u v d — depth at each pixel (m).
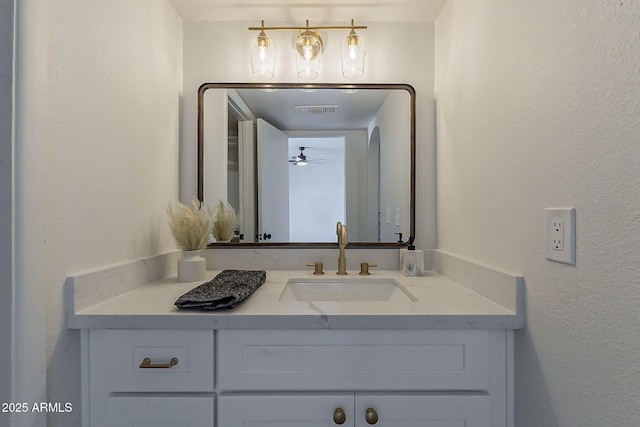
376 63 1.54
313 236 1.56
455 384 0.86
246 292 0.97
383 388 0.86
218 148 1.54
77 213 0.86
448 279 1.32
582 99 0.65
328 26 1.53
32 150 0.71
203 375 0.86
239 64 1.54
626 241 0.55
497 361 0.88
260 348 0.87
